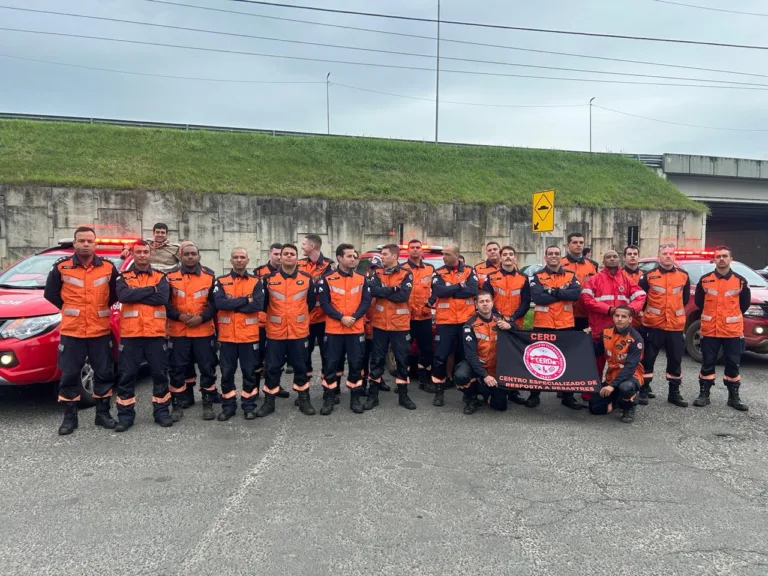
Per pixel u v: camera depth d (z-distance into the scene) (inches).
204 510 148.6
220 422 232.7
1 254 600.4
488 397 261.1
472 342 243.4
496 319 251.8
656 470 180.4
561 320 258.2
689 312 371.2
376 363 256.5
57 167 656.4
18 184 601.6
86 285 216.4
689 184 1114.7
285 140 872.9
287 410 252.4
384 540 132.8
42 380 233.5
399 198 759.7
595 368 242.1
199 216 666.2
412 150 943.0
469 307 255.9
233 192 679.7
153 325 223.0
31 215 607.8
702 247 931.3
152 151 754.8
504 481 169.8
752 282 379.9
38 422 230.7
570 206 852.6
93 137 757.3
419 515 146.3
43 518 143.8
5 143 691.4
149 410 250.4
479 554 126.9
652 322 259.9
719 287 255.4
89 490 161.6
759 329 336.2
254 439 209.3
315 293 253.6
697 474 177.3
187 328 236.8
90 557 124.7
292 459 187.5
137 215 642.8
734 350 254.5
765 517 147.6
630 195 929.5
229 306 229.0
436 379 259.4
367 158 879.7
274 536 134.5
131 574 118.0
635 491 163.5
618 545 131.8
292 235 706.8
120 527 138.9
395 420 235.9
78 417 238.7
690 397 277.9
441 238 783.1
